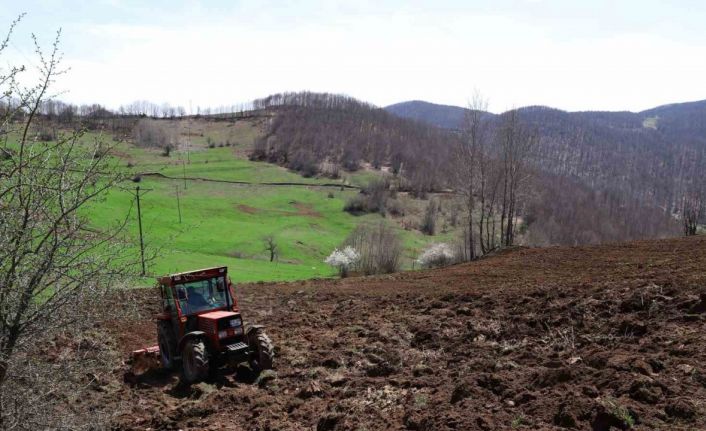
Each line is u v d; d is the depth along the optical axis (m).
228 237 80.81
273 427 8.34
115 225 7.29
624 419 6.00
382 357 11.09
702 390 6.52
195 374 10.76
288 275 52.22
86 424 7.56
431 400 8.05
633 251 18.14
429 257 48.00
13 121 6.34
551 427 6.27
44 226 6.61
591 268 16.36
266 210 105.31
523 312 12.74
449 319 13.40
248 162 147.00
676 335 8.87
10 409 6.73
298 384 10.34
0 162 6.29
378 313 15.74
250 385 10.78
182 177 119.06
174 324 11.97
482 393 7.75
